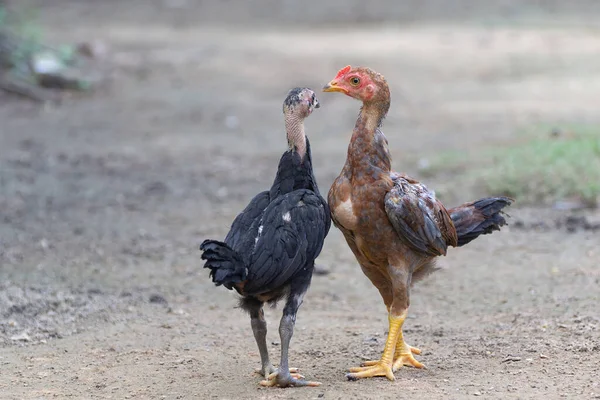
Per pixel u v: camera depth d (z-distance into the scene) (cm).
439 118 2377
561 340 974
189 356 973
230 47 3534
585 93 2631
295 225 838
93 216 1599
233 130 2309
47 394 862
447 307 1145
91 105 2584
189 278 1286
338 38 3759
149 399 841
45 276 1271
